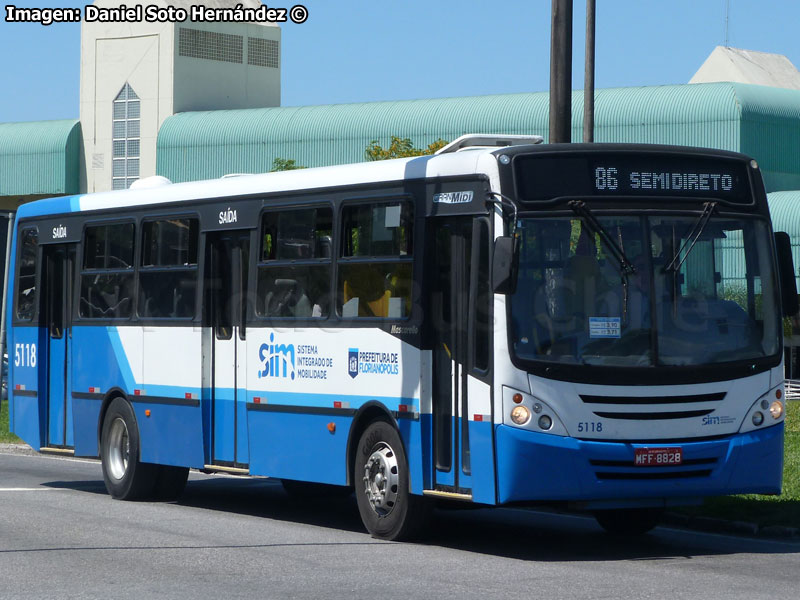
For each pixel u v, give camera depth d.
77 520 27.80
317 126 121.88
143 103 130.50
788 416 51.84
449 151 25.36
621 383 22.31
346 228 25.84
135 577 20.47
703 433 22.73
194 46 130.62
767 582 20.06
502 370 22.12
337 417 25.72
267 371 27.62
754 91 109.25
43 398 35.38
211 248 29.50
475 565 21.75
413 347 23.94
